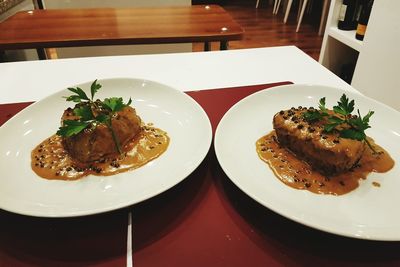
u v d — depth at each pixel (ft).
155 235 0.84
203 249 0.81
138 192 0.93
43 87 1.58
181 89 1.57
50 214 0.80
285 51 2.02
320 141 1.00
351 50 3.59
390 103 2.80
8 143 1.12
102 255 0.79
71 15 2.76
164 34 2.40
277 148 1.14
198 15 2.85
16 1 3.37
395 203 0.93
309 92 1.42
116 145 1.09
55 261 0.78
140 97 1.41
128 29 2.49
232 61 1.88
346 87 1.61
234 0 8.68
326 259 0.79
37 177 1.00
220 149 1.06
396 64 2.61
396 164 1.07
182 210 0.92
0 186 0.94
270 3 8.28
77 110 1.06
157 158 1.10
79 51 3.67
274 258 0.79
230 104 1.43
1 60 2.45
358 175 1.02
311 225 0.78
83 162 1.06
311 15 7.32
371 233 0.76
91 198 0.93
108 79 1.44
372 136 1.20
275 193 0.95
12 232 0.85
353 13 3.18
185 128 1.24
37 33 2.36
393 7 2.46
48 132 1.21
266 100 1.37
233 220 0.89
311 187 0.98
